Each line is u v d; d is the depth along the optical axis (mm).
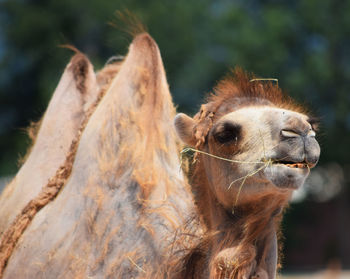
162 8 74875
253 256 13016
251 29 77812
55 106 18344
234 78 14664
